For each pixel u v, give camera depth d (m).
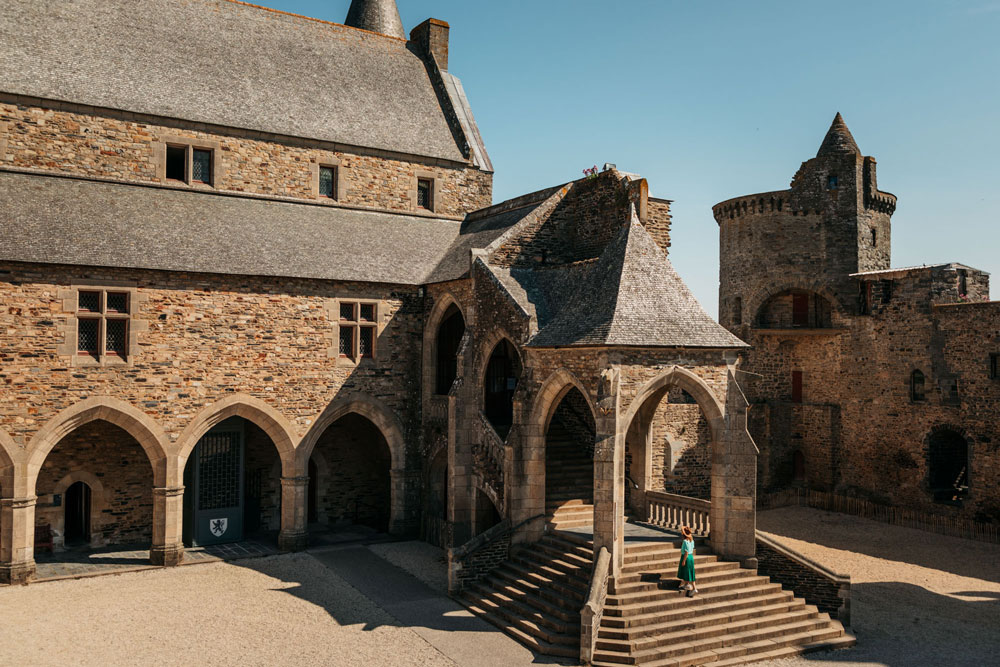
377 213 26.42
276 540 22.91
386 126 27.52
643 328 16.67
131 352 19.45
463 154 28.58
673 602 15.50
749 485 17.16
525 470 18.66
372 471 26.09
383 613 16.80
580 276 20.19
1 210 19.12
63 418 18.61
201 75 24.81
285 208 24.48
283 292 21.61
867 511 29.66
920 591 19.64
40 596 17.30
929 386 28.47
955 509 27.19
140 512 21.98
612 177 22.00
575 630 15.06
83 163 21.89
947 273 28.17
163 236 20.75
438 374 24.05
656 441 27.89
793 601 16.56
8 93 20.77
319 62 28.12
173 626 15.60
